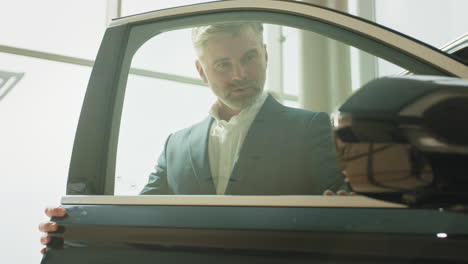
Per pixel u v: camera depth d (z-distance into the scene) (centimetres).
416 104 48
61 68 505
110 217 104
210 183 112
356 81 114
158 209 101
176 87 122
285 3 121
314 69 119
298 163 109
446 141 46
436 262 78
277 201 94
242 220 93
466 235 79
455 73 98
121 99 119
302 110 117
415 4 441
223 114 119
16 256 466
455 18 429
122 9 493
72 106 505
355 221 86
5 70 488
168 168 115
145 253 96
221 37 124
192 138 118
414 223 83
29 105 495
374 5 430
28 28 496
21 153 486
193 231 95
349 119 49
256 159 112
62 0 509
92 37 511
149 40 126
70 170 114
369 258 82
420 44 105
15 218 474
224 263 90
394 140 47
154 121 119
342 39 114
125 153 115
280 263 87
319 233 87
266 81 122
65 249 104
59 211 109
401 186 48
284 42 122
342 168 50
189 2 452
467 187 46
